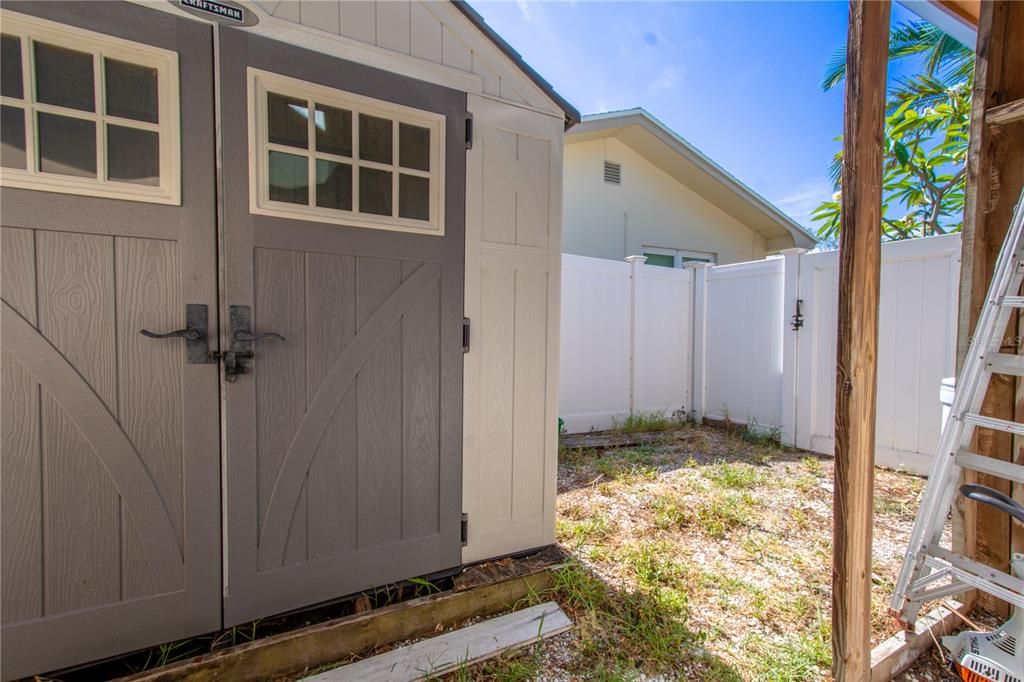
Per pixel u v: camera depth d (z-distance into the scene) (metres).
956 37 2.45
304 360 1.69
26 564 1.34
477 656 1.57
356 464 1.79
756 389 4.67
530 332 2.20
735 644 1.65
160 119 1.47
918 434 3.47
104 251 1.41
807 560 2.23
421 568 1.94
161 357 1.48
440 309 1.96
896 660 1.54
